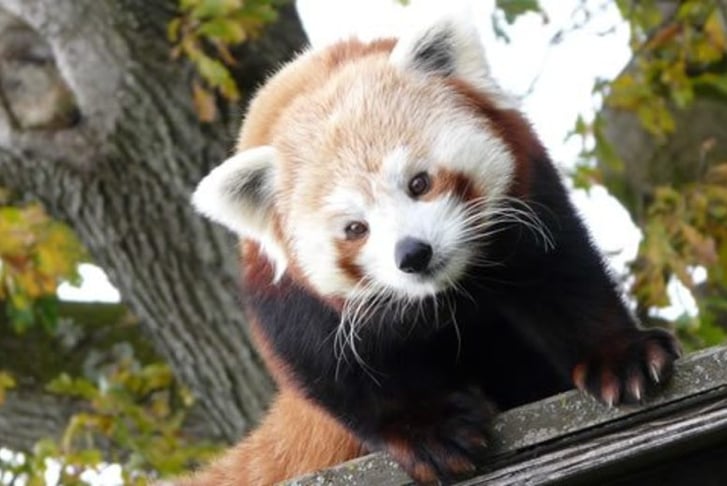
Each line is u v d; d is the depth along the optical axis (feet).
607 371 27.81
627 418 26.17
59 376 55.52
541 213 31.09
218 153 44.50
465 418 29.63
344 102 32.01
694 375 26.02
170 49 44.29
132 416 52.75
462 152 30.86
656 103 53.31
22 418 55.06
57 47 44.39
